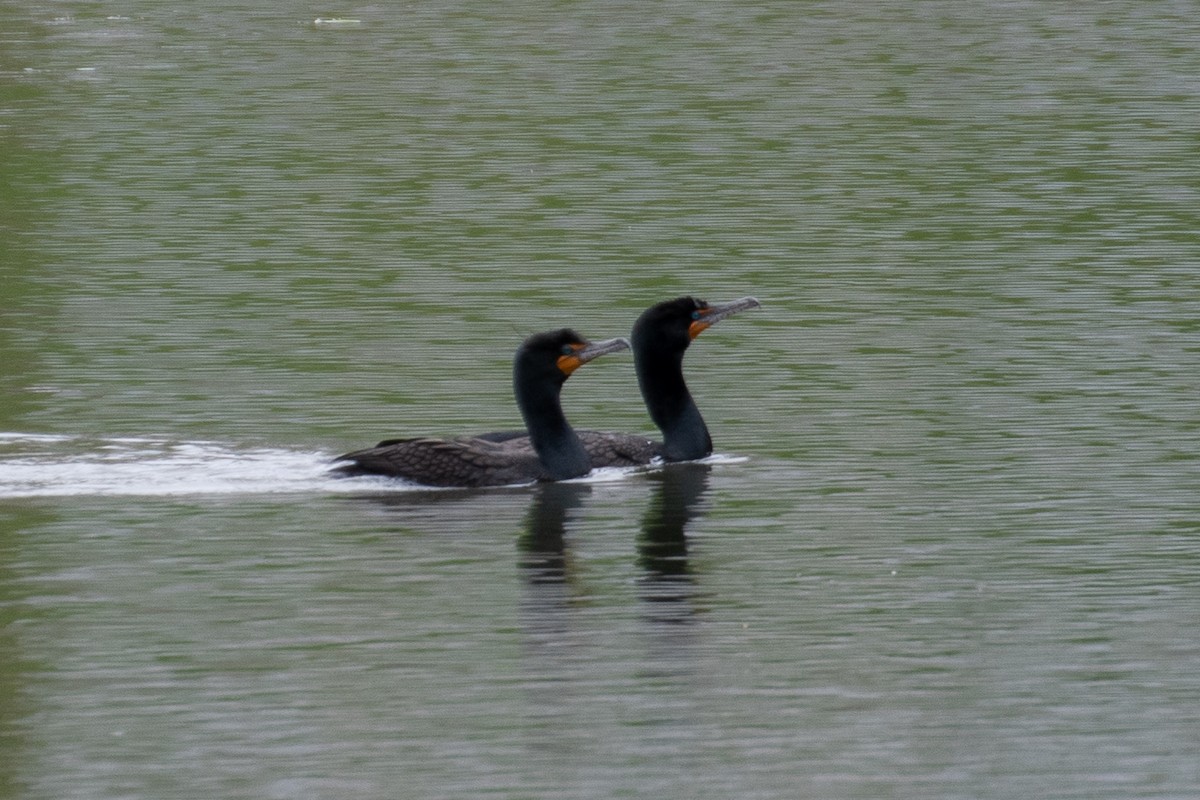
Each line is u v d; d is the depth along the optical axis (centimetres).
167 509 1841
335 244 3162
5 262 3034
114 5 5828
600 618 1545
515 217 3347
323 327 2631
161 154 3875
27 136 4031
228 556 1697
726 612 1561
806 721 1348
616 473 2003
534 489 1934
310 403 2250
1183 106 4244
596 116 4222
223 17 5594
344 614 1551
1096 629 1528
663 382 2067
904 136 4000
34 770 1268
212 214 3381
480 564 1680
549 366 1977
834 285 2861
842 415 2205
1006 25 5319
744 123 4134
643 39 5159
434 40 5175
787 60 4856
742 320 2672
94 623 1530
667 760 1284
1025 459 2014
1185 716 1360
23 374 2381
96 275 2947
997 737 1323
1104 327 2595
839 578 1648
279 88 4544
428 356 2477
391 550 1717
